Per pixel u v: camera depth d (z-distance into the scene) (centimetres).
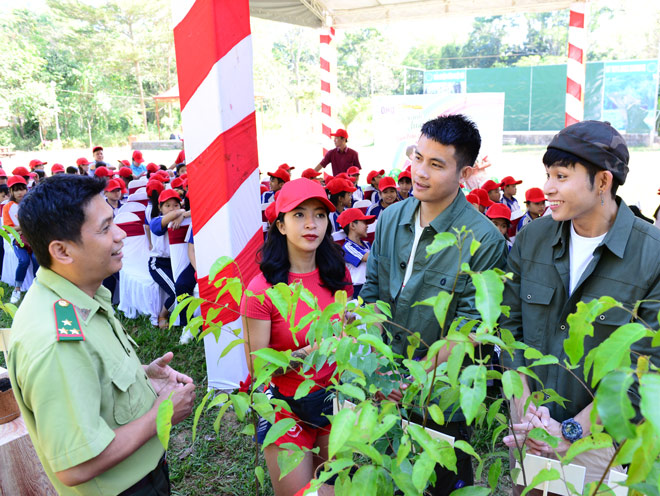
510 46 4416
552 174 162
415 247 209
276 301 114
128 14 4188
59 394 128
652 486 79
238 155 355
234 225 357
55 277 143
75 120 4047
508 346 107
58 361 129
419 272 202
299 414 191
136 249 577
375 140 1286
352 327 116
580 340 85
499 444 306
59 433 127
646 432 68
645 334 71
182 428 355
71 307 138
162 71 4525
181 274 500
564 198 158
